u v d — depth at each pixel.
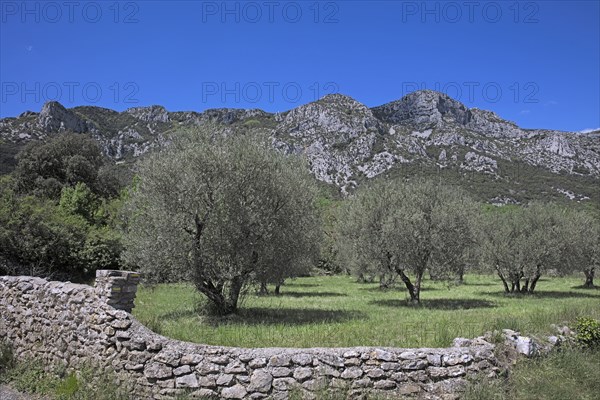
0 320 10.16
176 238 14.14
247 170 14.47
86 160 49.56
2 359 9.27
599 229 33.53
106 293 7.89
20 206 24.84
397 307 19.97
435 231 20.98
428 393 7.20
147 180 14.47
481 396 7.09
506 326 9.80
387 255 22.22
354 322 13.79
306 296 25.30
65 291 8.65
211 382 6.96
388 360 7.29
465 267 23.81
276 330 11.63
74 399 7.25
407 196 22.34
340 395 6.85
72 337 8.23
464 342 8.45
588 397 7.58
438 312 17.39
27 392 8.04
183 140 15.17
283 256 15.63
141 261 14.73
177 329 11.44
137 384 7.17
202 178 14.01
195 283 14.63
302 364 7.06
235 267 14.55
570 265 27.72
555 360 8.60
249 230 14.52
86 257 25.70
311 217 16.56
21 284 9.82
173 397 6.95
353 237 24.14
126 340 7.44
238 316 14.95
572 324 10.41
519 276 28.62
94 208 35.12
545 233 27.41
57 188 44.62
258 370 6.97
